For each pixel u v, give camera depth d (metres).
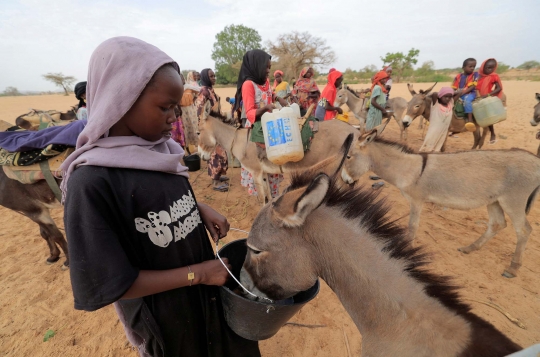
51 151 3.25
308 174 1.69
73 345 3.10
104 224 1.15
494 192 3.71
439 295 1.48
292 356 2.92
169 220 1.35
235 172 8.10
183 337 1.55
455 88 10.06
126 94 1.12
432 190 3.97
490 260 4.13
